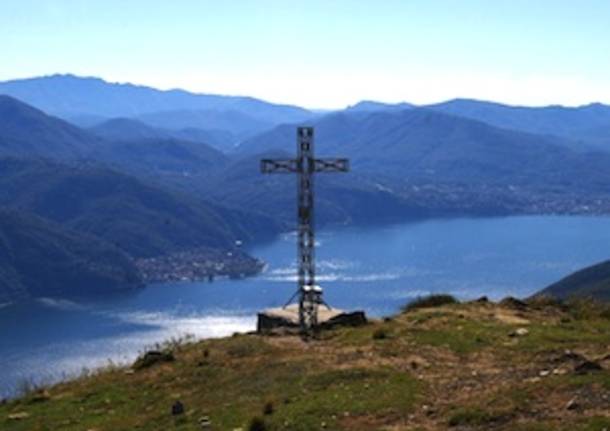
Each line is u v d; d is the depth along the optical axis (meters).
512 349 23.75
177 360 27.38
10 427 22.44
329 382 21.84
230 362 25.88
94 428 20.98
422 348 24.83
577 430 15.49
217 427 19.23
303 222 36.59
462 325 27.91
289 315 35.88
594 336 24.84
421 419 17.81
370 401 19.36
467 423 17.05
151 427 20.38
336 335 28.78
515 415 16.98
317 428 17.89
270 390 21.95
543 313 30.80
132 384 25.39
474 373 21.28
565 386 18.25
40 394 25.98
